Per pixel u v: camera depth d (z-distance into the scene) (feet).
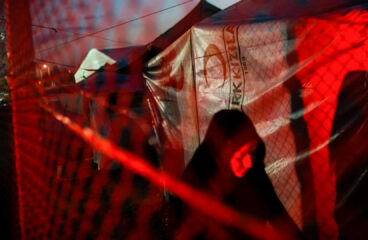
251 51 9.46
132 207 16.51
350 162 7.88
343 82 7.75
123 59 15.42
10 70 8.06
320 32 7.91
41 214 13.64
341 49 7.63
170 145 13.96
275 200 5.84
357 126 7.68
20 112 8.52
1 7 7.89
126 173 22.20
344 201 8.02
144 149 22.95
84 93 24.76
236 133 5.72
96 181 21.75
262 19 9.34
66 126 29.55
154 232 13.16
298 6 9.09
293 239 5.73
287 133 8.96
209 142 5.90
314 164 8.51
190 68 11.94
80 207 16.62
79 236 13.29
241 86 9.93
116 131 24.11
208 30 10.55
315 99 8.32
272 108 9.20
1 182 9.46
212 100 11.15
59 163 24.86
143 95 24.23
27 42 8.21
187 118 12.59
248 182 5.76
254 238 5.64
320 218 8.47
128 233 13.51
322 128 8.27
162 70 13.84
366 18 7.02
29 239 11.42
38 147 9.22
